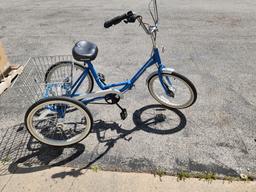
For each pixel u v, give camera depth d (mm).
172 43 5547
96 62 4848
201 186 2568
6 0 9195
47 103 2734
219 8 7746
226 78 4289
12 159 2916
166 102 3578
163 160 2859
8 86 4105
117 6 8016
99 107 3662
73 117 3484
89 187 2590
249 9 7609
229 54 5078
